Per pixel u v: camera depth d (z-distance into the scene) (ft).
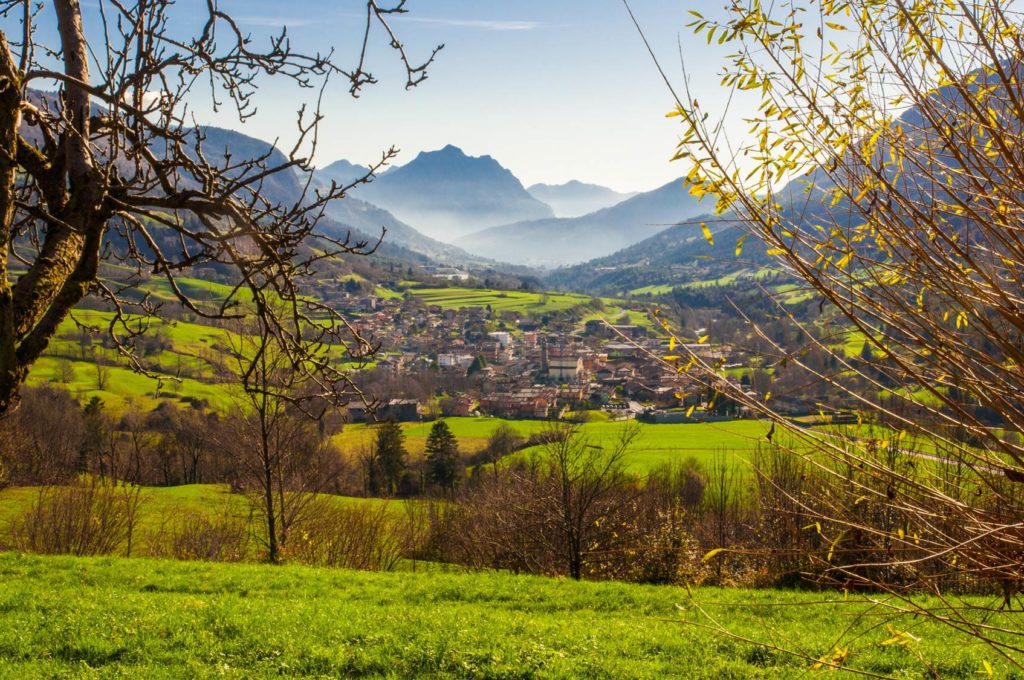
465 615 42.93
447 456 174.29
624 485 82.28
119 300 15.81
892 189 8.21
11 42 13.33
